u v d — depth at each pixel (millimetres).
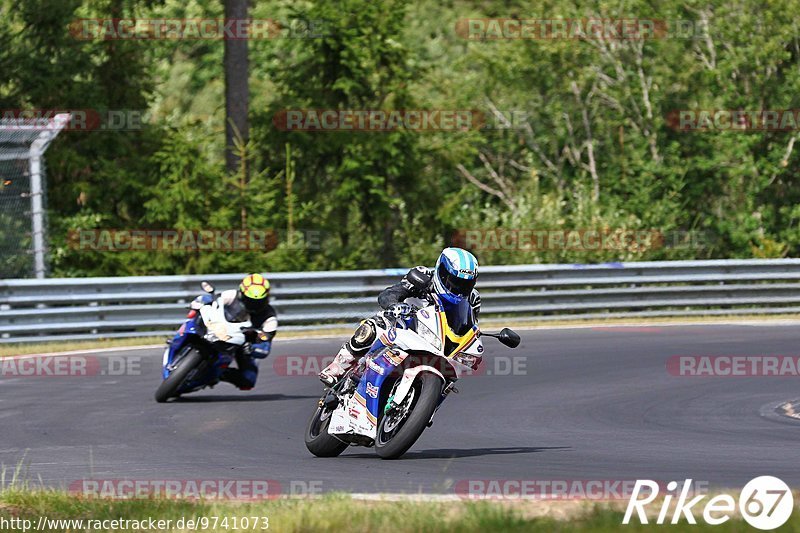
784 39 106438
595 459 30844
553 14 112812
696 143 111812
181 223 85625
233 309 42312
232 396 44844
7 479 28125
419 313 29047
